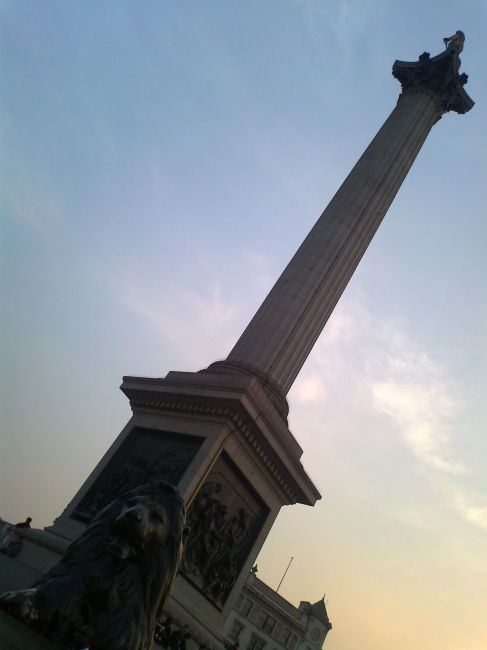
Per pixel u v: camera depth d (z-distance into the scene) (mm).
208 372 21031
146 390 20641
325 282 24000
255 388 18688
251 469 19172
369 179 27094
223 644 17562
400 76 33406
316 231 25688
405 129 29469
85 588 6180
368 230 26062
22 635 5383
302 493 20672
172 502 6902
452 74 31609
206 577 17484
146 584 6438
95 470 19812
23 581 17734
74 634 5941
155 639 15234
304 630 66250
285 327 22703
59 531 18641
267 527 19812
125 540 6340
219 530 17953
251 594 65125
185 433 18875
